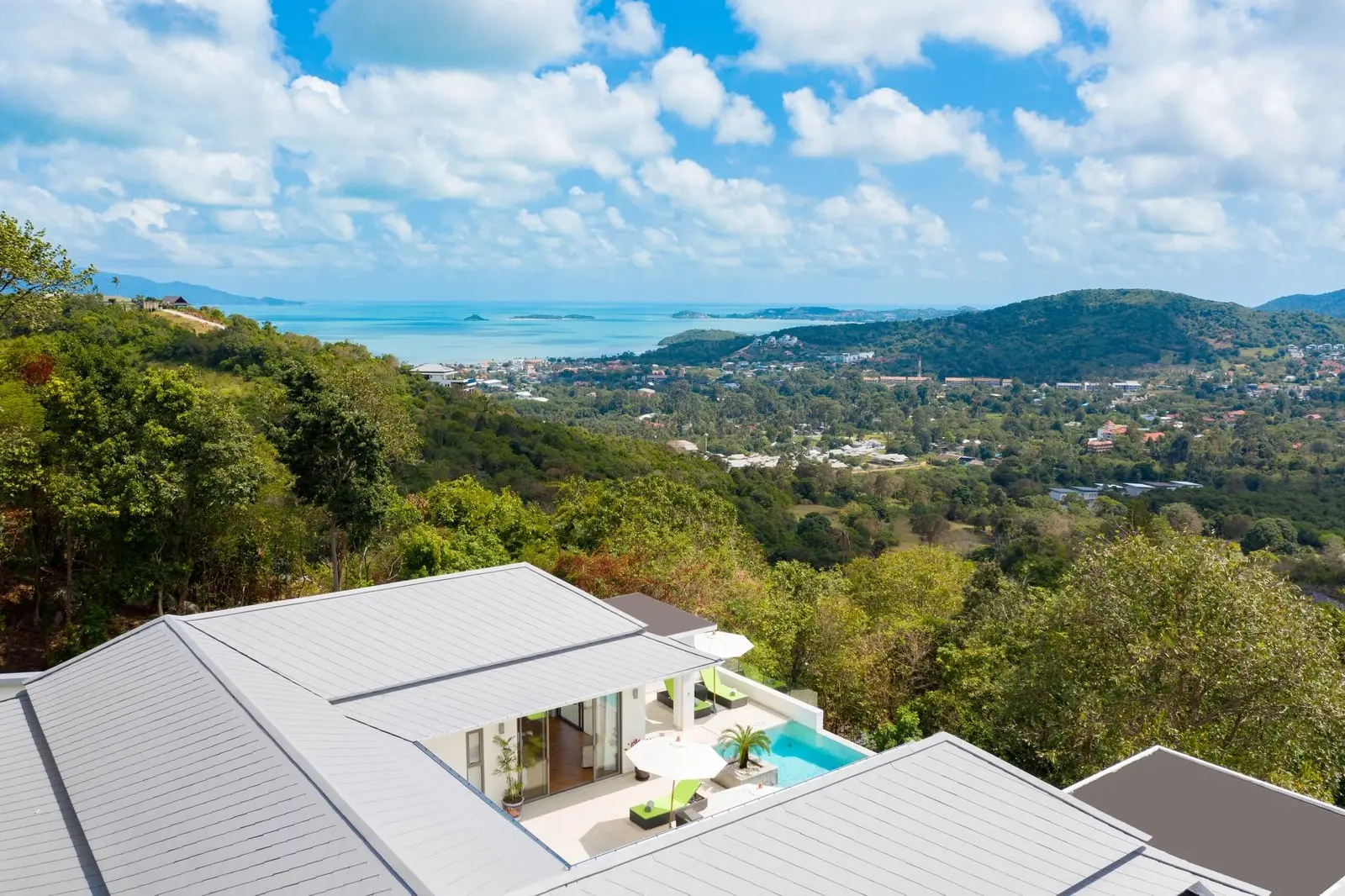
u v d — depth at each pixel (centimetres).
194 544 2766
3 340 3484
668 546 3859
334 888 919
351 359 8812
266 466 2848
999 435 19700
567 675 1658
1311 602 2247
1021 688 2409
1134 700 2162
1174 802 1367
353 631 1708
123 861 1050
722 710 2153
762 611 3225
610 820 1574
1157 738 2114
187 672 1458
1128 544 2378
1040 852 1080
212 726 1284
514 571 2077
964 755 1277
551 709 1534
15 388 2770
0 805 1246
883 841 1056
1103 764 2136
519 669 1667
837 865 1002
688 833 1023
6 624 2602
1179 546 2277
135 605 2881
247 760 1184
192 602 2930
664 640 1856
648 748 1524
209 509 2555
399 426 4544
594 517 4434
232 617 1686
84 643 2467
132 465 2391
